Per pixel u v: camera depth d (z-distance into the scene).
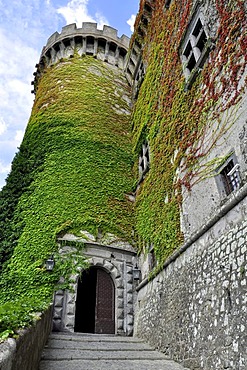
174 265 9.07
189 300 7.54
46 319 7.82
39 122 16.64
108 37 22.03
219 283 6.34
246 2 7.69
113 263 13.20
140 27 18.72
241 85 7.37
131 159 16.56
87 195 14.10
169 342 8.22
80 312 17.02
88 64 20.27
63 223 12.97
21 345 3.35
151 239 11.88
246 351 5.02
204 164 8.55
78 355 7.39
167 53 13.19
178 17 12.58
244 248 5.75
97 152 15.75
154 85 14.55
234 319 5.56
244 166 6.71
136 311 12.44
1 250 11.91
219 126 8.06
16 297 10.98
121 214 14.45
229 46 8.14
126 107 19.36
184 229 9.12
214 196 7.75
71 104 17.33
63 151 15.16
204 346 6.35
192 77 9.84
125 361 7.25
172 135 11.17
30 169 14.58
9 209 13.18
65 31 21.89
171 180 10.68
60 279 11.88
